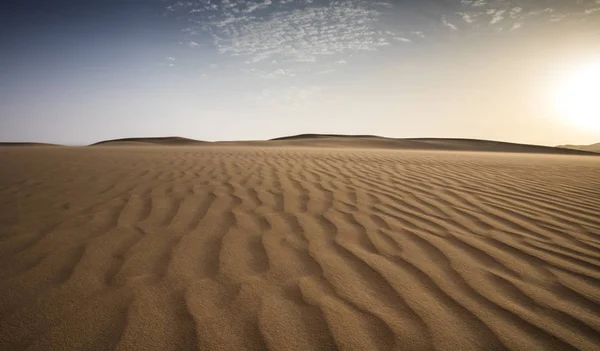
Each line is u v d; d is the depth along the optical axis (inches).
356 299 70.6
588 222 130.0
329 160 339.6
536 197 173.9
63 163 281.3
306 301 69.2
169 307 65.9
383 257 92.4
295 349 55.1
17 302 66.5
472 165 327.9
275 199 156.9
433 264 88.4
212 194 163.9
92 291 71.3
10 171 230.2
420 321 63.2
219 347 54.9
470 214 137.9
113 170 239.9
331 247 99.1
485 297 72.5
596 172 298.4
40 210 132.8
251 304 67.7
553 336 59.7
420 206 149.6
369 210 140.9
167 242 100.2
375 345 56.4
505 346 56.9
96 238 102.5
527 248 101.3
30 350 53.3
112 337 56.8
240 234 108.6
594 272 85.7
